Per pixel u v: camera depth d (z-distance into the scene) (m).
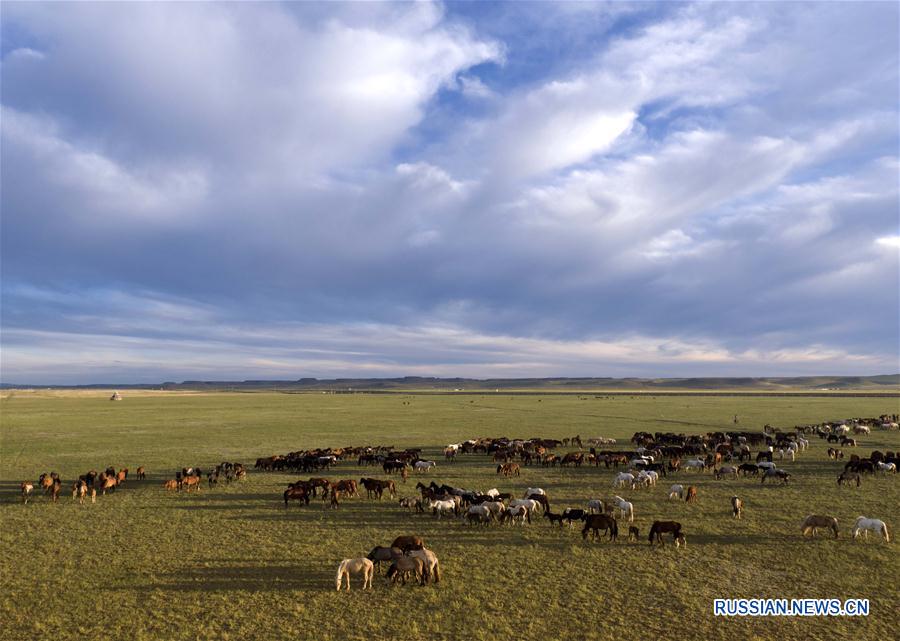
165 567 20.03
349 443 59.66
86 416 93.56
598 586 18.22
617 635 15.09
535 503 26.64
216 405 132.12
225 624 15.71
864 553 21.00
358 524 25.80
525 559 20.75
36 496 32.16
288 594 17.64
